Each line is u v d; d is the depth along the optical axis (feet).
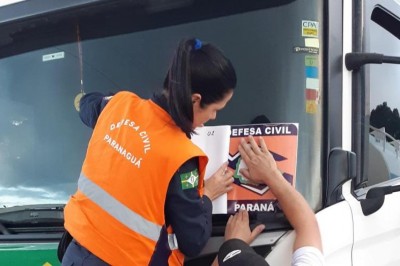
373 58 7.30
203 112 6.29
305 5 7.23
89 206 6.48
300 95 7.10
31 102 8.89
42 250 7.68
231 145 7.01
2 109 9.12
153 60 7.98
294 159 6.88
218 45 7.57
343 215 7.06
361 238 7.35
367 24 8.15
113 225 6.24
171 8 7.87
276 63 7.24
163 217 6.15
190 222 6.16
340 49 7.38
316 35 7.18
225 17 7.58
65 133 8.61
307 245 6.22
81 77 8.50
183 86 5.98
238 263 6.04
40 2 8.37
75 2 8.07
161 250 6.16
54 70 8.71
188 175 6.18
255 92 7.27
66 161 8.55
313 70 7.11
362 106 7.79
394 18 9.49
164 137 6.24
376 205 7.42
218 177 6.82
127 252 6.16
